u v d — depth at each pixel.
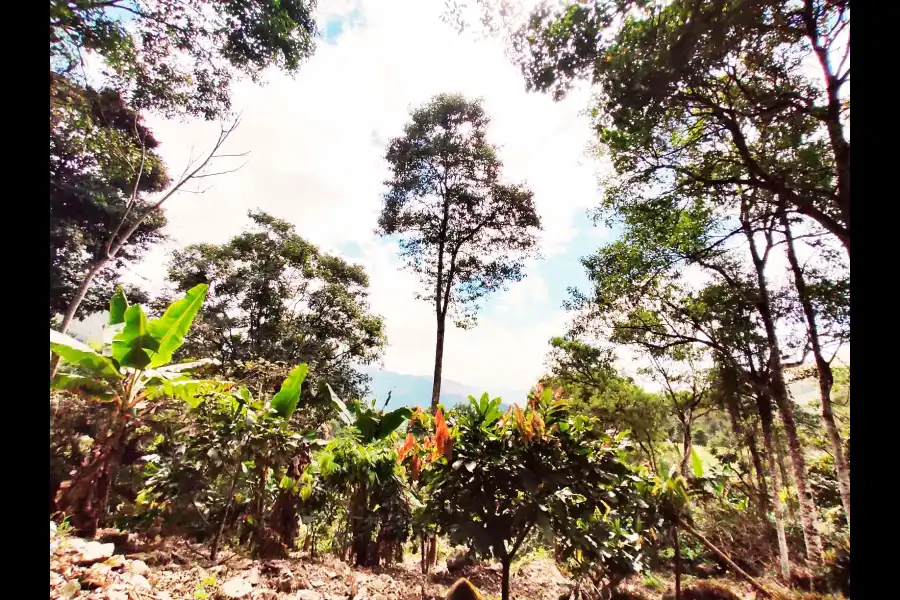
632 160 6.31
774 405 6.72
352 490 5.12
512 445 3.18
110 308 3.96
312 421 6.66
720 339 7.04
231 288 12.98
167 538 3.86
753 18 3.57
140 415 3.66
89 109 3.64
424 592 4.02
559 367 12.77
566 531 3.01
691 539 6.03
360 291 16.92
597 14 3.98
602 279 9.56
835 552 4.43
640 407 9.40
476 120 13.20
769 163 4.45
